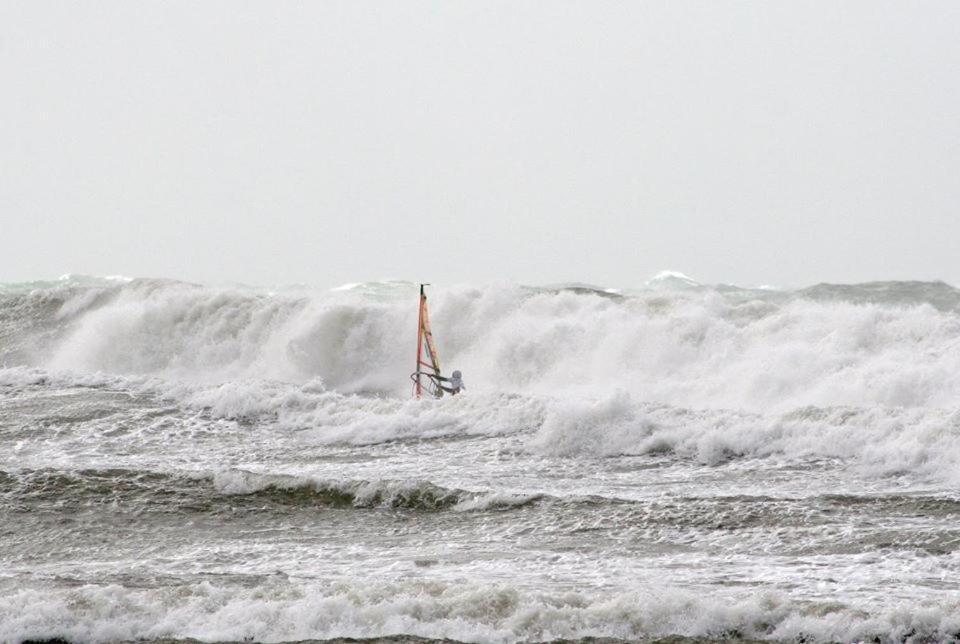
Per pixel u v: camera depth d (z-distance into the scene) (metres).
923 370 73.19
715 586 35.69
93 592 33.84
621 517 45.09
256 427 68.19
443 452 59.84
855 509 44.59
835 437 55.72
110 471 53.88
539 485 52.03
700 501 46.47
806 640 30.41
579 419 59.94
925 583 35.47
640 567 38.66
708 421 59.09
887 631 30.31
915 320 84.12
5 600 33.31
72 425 69.25
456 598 32.88
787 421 57.81
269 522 47.22
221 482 51.91
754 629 31.17
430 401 68.12
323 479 51.19
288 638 31.08
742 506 45.44
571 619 31.61
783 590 34.94
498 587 33.59
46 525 47.03
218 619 32.06
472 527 45.38
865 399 72.88
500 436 62.25
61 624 31.94
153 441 65.25
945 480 49.69
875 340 83.81
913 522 42.50
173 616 32.50
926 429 54.12
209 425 68.81
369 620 31.94
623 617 31.59
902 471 51.59
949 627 30.28
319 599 32.94
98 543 44.72
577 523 44.78
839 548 39.84
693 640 30.61
